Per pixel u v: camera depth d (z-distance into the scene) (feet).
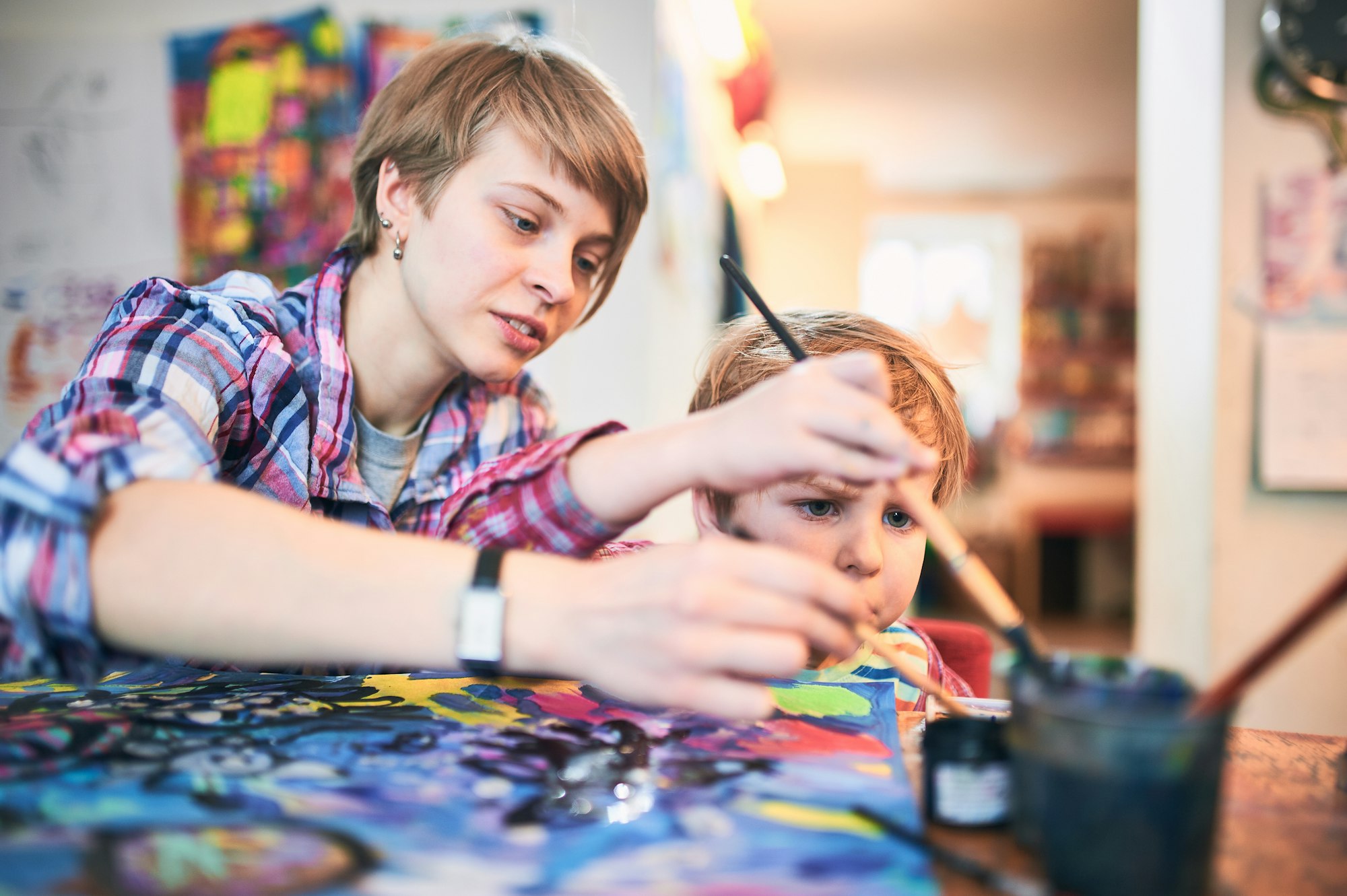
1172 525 7.05
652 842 1.43
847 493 2.62
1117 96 15.76
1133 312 20.51
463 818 1.51
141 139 6.98
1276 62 6.19
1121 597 19.52
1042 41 13.64
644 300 6.70
